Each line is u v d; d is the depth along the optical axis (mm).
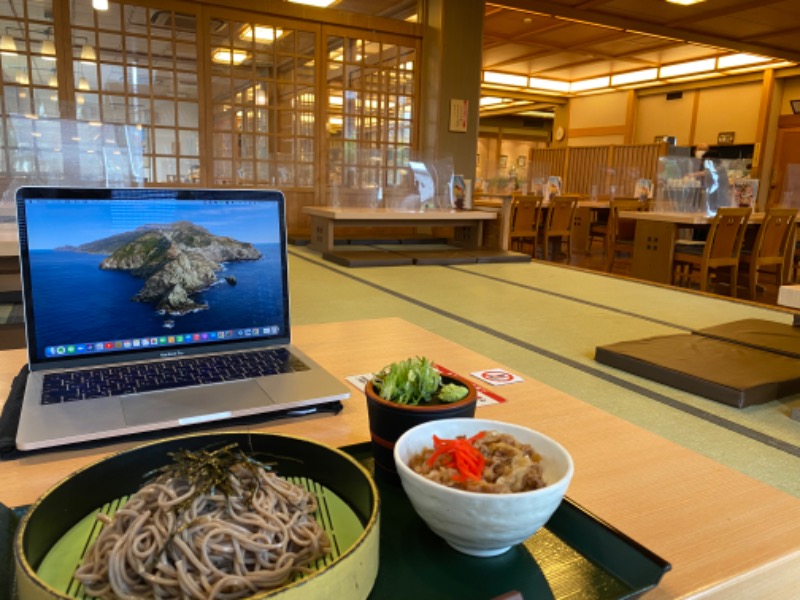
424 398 613
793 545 551
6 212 2486
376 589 459
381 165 6215
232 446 471
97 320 851
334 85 5852
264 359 934
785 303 1811
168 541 378
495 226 4988
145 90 5164
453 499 449
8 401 775
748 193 5914
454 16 5941
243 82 5492
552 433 787
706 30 7934
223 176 5500
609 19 7316
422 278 3535
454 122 6160
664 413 1566
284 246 995
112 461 510
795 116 10156
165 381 828
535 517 455
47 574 421
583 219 8352
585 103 13508
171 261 901
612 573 485
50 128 4148
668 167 6277
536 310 2740
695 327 2480
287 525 420
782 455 1349
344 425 778
